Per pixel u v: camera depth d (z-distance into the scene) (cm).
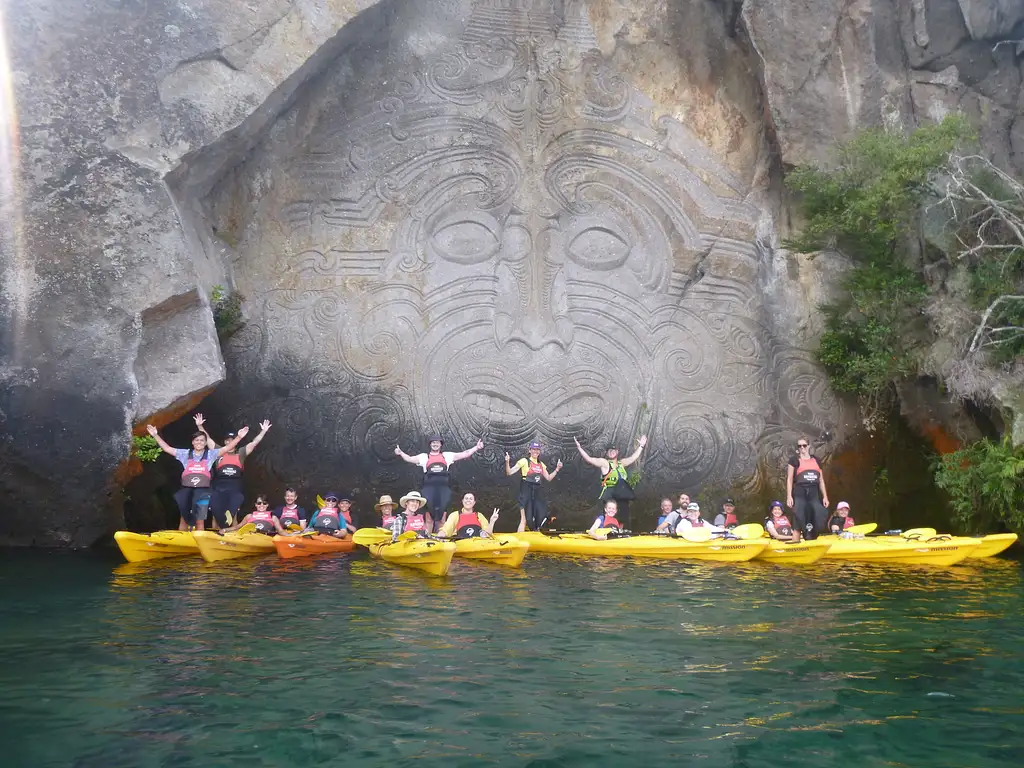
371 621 749
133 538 1089
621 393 1595
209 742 469
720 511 1570
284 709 520
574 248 1617
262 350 1497
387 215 1568
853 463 1582
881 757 462
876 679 592
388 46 1573
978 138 1420
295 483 1477
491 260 1595
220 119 1270
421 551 1031
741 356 1622
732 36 1614
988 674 604
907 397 1516
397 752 461
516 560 1104
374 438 1515
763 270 1647
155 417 1238
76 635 687
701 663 628
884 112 1499
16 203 1150
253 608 800
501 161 1608
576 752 465
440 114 1593
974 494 1325
